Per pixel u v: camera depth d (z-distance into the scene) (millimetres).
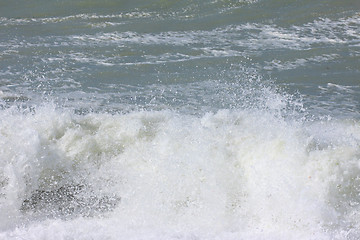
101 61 41938
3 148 25312
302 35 45625
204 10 52469
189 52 42938
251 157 23797
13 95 35750
